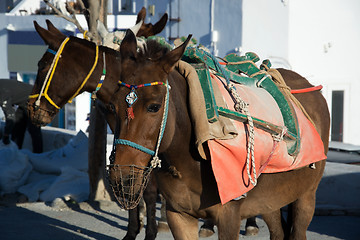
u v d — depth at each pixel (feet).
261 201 15.60
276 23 73.20
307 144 16.10
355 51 79.05
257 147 13.89
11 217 28.78
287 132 15.23
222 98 13.67
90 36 29.04
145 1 87.71
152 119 11.66
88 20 31.76
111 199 32.91
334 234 25.79
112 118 21.74
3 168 33.81
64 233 25.79
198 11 79.36
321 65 76.38
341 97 79.25
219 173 12.94
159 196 33.58
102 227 27.25
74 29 87.71
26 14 97.50
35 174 35.58
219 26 76.89
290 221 18.15
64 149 37.06
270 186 15.61
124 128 11.57
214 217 14.01
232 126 13.30
